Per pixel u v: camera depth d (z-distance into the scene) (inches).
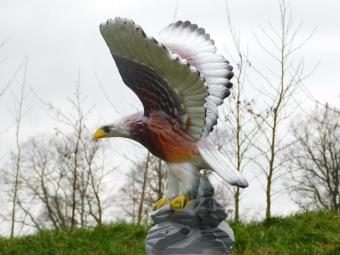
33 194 1286.9
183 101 255.6
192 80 248.2
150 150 270.7
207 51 281.9
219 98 275.3
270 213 555.2
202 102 252.7
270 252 442.9
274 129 618.2
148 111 267.0
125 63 257.8
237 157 587.5
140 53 249.9
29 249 486.9
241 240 461.1
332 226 481.7
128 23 242.1
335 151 907.4
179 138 261.6
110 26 246.8
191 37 286.2
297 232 470.9
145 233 493.0
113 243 477.7
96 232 501.4
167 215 274.1
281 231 476.1
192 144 260.7
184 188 264.1
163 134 263.7
